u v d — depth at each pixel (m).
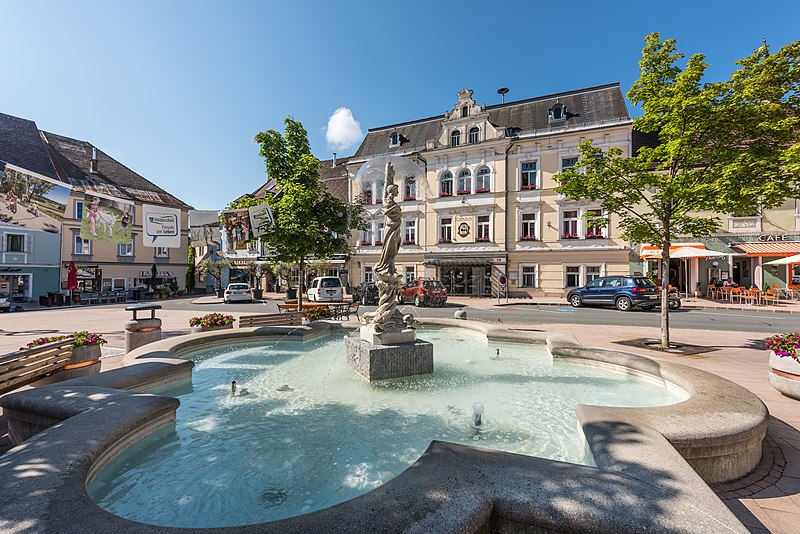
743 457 3.12
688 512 1.94
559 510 1.98
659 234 8.86
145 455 3.31
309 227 11.52
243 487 2.83
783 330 11.49
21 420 3.62
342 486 2.85
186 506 2.60
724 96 7.89
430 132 31.06
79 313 19.78
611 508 1.97
